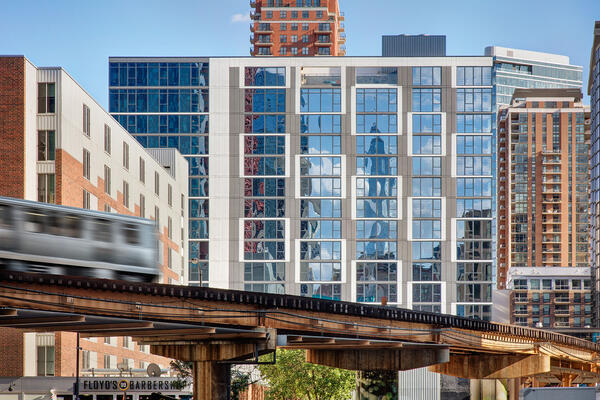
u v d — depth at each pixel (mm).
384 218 148625
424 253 148250
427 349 63375
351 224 148500
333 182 149500
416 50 183125
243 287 148000
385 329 57875
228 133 150625
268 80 151375
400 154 149500
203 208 149500
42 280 36938
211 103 151125
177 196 116375
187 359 50969
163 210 107688
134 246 42906
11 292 35938
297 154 149875
